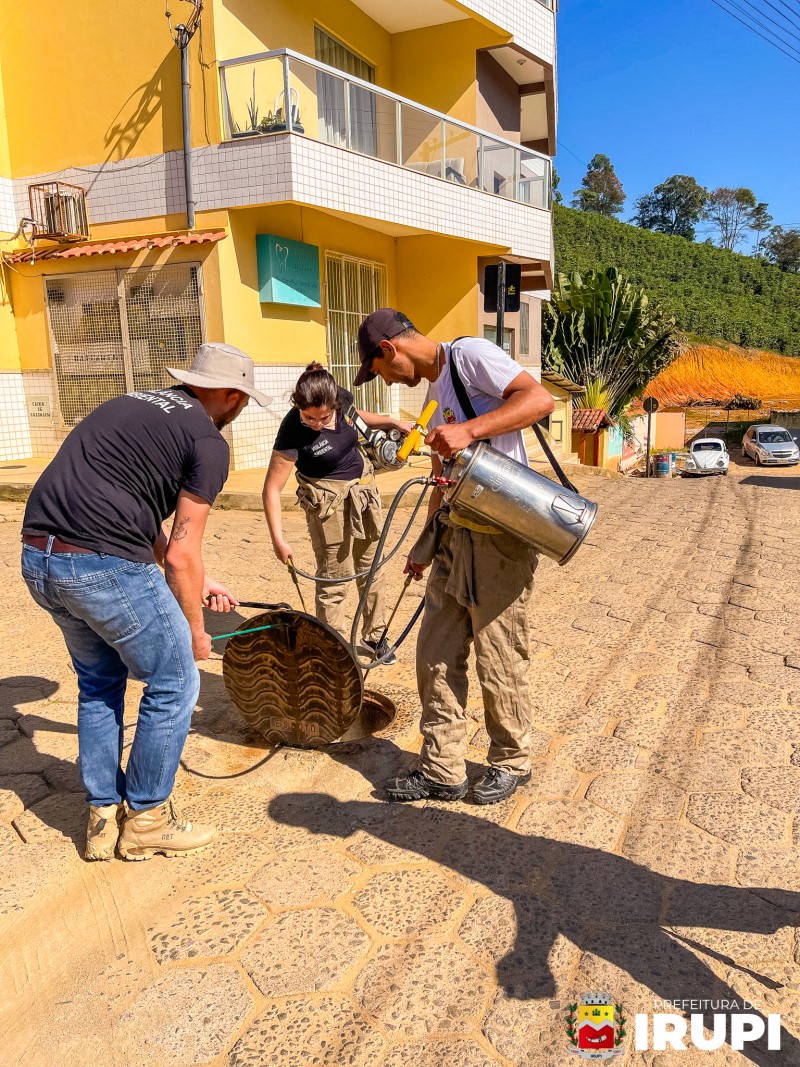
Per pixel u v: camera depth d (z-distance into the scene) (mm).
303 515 8516
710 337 77375
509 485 2566
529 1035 1925
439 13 13492
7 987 2107
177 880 2537
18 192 11680
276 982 2100
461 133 12648
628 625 4930
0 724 3594
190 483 2391
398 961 2166
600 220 96688
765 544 7238
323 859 2623
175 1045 1916
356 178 10867
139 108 10586
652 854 2621
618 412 29047
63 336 11523
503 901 2400
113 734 2617
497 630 2795
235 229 10414
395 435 4188
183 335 10656
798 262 117812
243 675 3270
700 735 3459
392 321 2797
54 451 12031
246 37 10508
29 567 2332
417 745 3418
